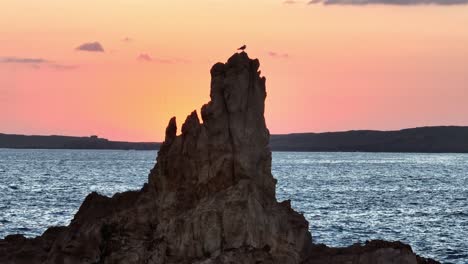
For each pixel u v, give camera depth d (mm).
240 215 78750
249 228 78875
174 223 80312
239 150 82812
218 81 84812
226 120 83750
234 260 76250
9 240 93438
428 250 140625
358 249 86062
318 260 82500
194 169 83562
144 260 78812
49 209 190625
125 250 79500
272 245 80312
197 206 80625
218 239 78812
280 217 83000
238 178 82625
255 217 79625
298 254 81688
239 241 78688
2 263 82938
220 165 82812
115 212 85688
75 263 80125
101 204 89688
